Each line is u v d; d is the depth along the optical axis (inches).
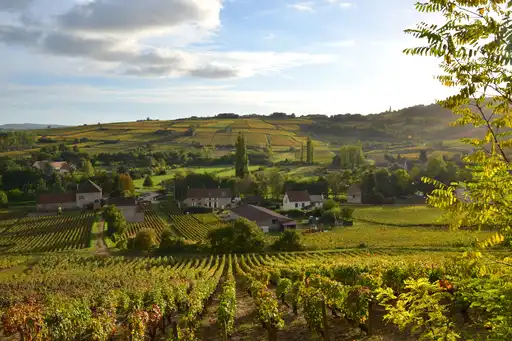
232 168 6663.4
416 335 606.5
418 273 843.4
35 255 2655.0
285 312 946.7
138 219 4045.3
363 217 3700.8
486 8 243.9
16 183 5457.7
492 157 273.4
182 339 716.7
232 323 801.6
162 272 1851.6
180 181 5211.6
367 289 673.0
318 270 1218.6
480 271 286.2
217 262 2160.4
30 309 779.4
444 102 267.1
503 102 262.7
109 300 1007.6
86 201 4662.9
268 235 3174.2
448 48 247.0
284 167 6515.8
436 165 4749.0
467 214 268.4
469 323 569.3
